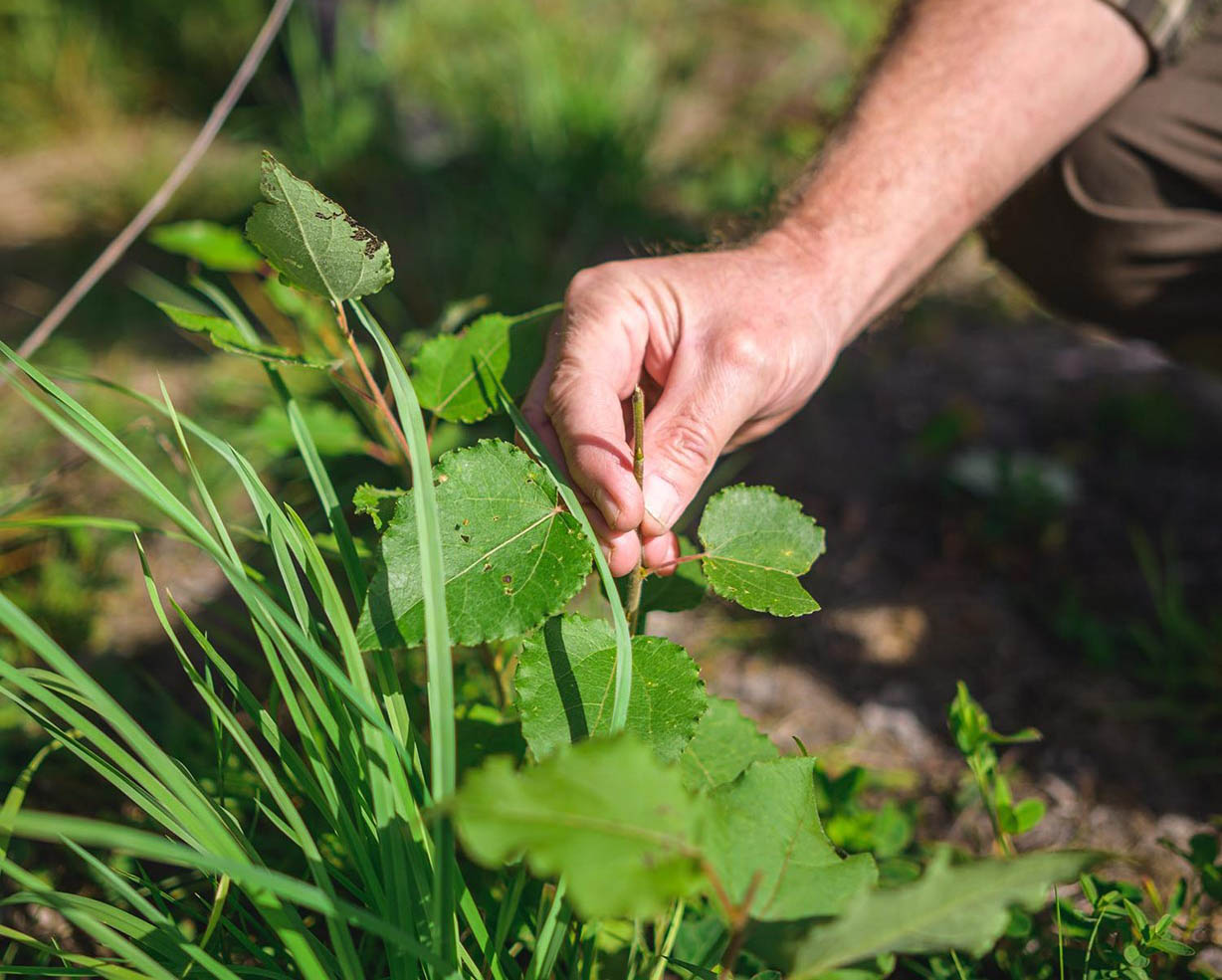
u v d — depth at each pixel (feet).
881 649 2.56
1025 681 2.48
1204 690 2.42
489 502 1.51
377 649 1.43
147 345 3.33
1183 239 2.29
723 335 1.76
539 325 1.82
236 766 1.97
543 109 4.41
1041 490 2.83
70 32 4.95
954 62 2.00
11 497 2.21
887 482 3.06
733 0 6.44
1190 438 3.14
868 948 1.26
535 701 1.48
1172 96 2.18
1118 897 1.73
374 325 1.55
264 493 1.58
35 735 2.11
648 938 1.80
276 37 4.80
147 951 1.64
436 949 1.41
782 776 1.42
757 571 1.58
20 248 3.88
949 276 4.14
